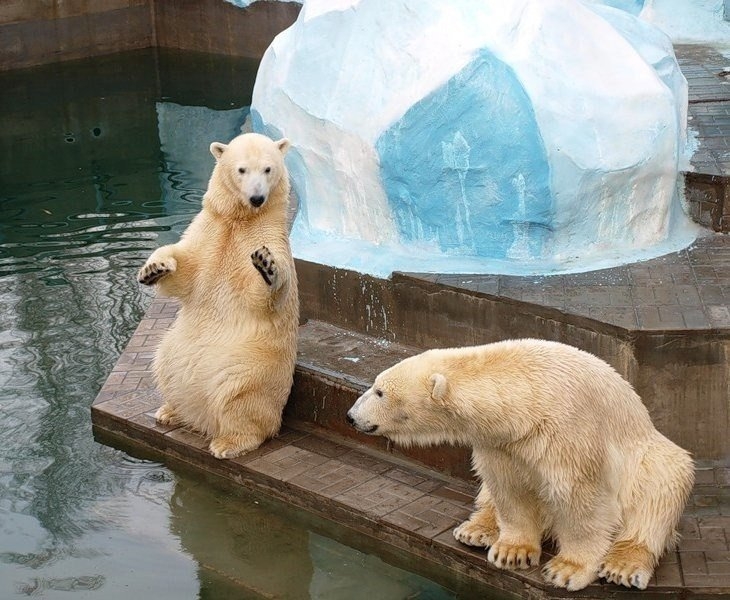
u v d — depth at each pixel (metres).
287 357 5.55
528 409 4.09
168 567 4.80
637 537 4.22
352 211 6.34
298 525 5.12
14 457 5.77
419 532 4.70
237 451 5.48
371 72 6.12
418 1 6.09
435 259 6.02
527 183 5.67
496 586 4.46
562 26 5.91
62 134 12.37
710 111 7.46
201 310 5.52
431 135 5.82
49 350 7.01
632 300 5.25
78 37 15.85
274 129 6.68
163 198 10.07
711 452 5.05
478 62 5.73
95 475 5.61
